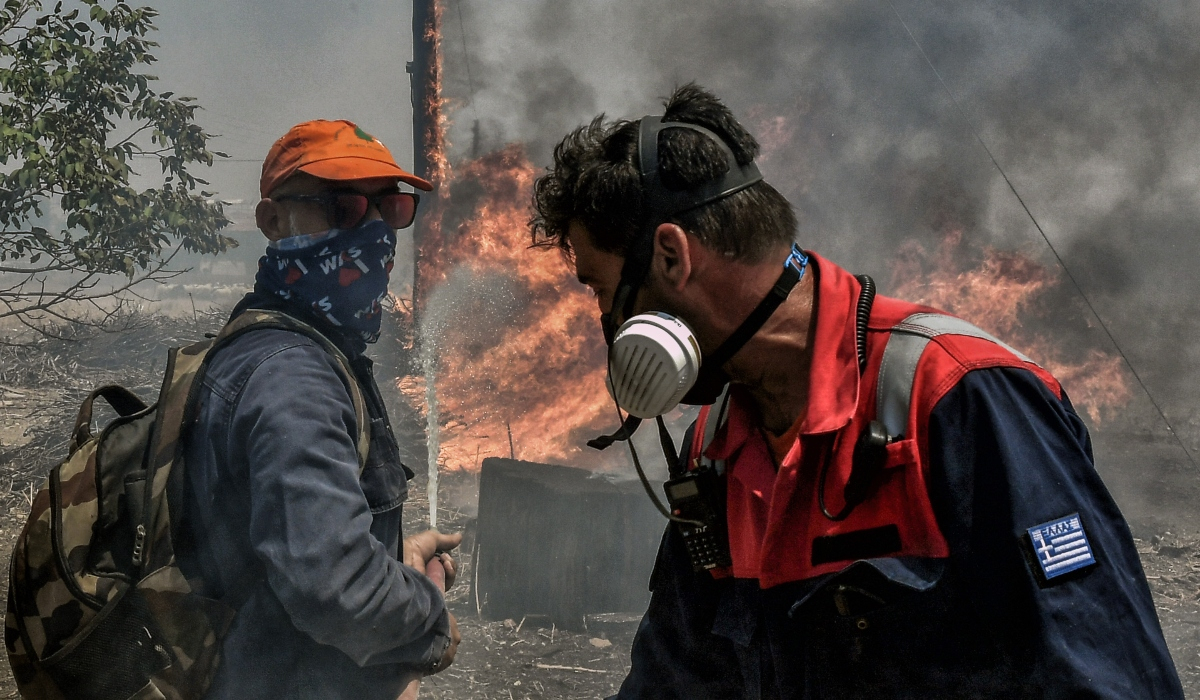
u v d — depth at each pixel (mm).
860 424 1191
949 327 1209
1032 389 1151
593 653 4070
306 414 1589
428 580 1754
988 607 1104
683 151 1216
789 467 1205
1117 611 1092
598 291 1322
